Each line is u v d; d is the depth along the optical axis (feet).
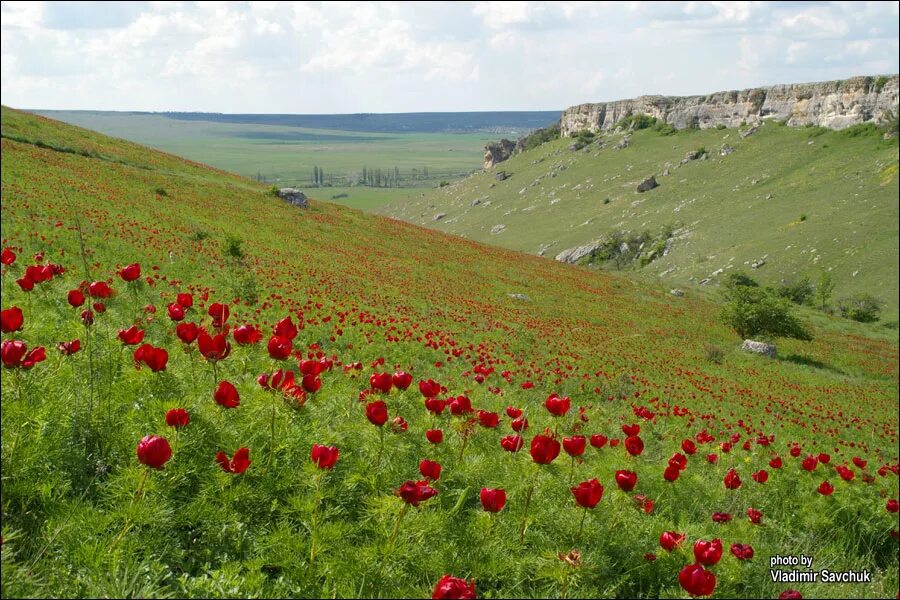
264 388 14.99
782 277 299.79
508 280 156.25
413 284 117.19
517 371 57.11
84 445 12.94
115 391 15.19
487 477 16.61
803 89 545.44
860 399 104.83
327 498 13.66
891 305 251.60
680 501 20.27
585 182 586.86
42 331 19.49
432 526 12.39
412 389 23.00
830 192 388.16
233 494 12.28
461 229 567.59
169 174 163.12
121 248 67.21
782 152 505.25
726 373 100.27
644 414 34.14
